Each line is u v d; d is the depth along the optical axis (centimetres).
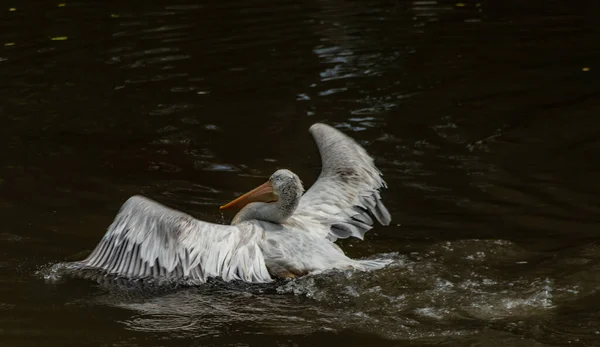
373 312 880
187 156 1370
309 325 860
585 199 1180
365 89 1664
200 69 1775
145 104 1595
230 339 835
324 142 1148
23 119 1519
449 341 818
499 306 880
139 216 960
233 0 2347
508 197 1197
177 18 2159
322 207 1043
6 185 1241
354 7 2277
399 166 1315
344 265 957
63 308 904
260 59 1834
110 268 960
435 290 920
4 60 1819
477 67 1789
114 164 1334
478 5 2298
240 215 1012
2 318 878
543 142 1406
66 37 1984
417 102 1596
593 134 1429
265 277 909
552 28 2064
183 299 928
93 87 1677
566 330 827
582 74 1733
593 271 950
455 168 1306
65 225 1109
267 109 1568
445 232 1091
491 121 1499
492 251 1020
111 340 835
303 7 2266
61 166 1321
